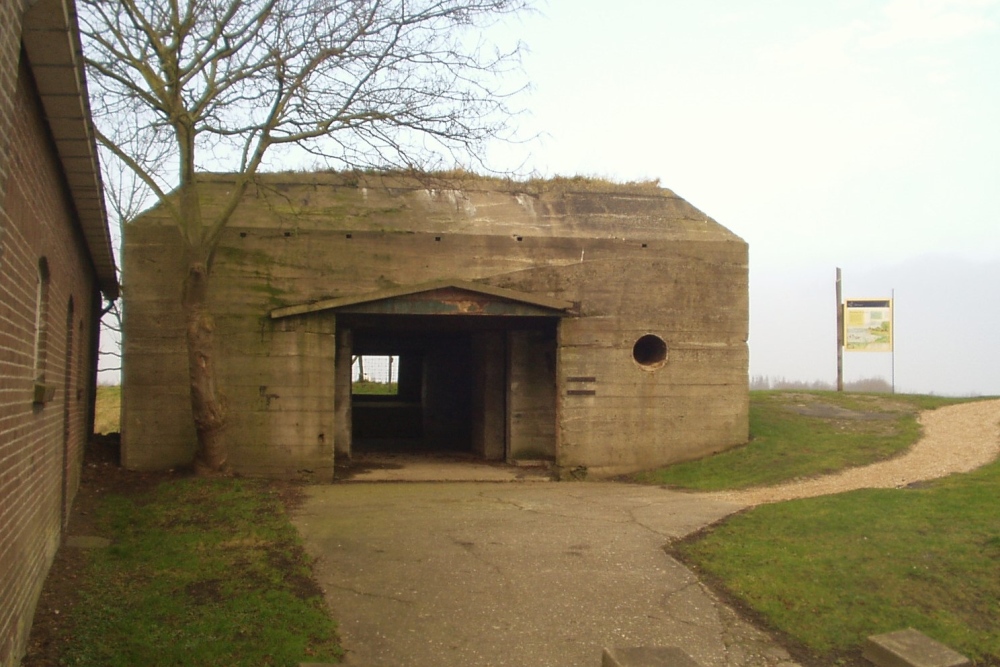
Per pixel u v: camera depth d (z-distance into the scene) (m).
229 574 8.33
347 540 10.06
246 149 13.23
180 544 9.45
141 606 7.13
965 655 6.71
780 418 17.92
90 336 15.48
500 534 10.47
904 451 15.06
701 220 17.17
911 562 8.30
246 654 6.30
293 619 7.16
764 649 7.07
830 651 6.99
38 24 4.90
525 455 17.64
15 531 5.36
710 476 15.01
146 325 14.55
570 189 17.41
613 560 9.30
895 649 6.67
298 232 15.12
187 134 12.74
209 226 14.60
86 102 6.22
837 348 22.16
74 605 7.04
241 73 12.49
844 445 15.77
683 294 16.44
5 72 4.29
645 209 17.22
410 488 14.48
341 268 15.24
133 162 12.67
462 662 6.71
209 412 13.82
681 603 8.02
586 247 16.12
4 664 4.93
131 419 14.41
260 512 11.37
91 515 10.82
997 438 14.57
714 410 16.41
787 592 8.01
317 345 15.01
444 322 17.03
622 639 7.22
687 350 16.39
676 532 10.49
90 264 13.21
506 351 18.12
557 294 15.97
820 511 10.46
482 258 15.76
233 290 14.81
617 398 16.08
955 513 9.70
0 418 4.66
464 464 17.69
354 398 30.77
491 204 16.67
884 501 10.62
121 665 5.88
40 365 7.17
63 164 7.35
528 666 6.67
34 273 6.13
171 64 12.16
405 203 16.20
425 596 8.12
